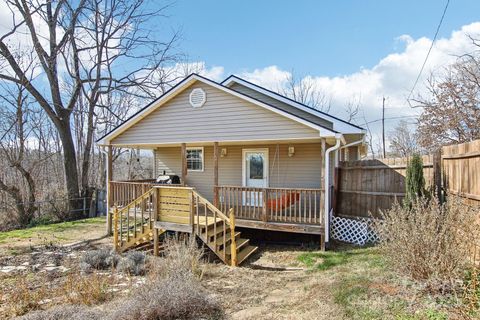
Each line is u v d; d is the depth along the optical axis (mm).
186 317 3912
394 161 8094
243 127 8688
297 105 9773
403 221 4582
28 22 13953
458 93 13484
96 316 3781
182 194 7461
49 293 4992
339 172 9492
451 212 4152
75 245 8734
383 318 3373
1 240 9359
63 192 15695
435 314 3232
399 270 4520
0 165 16531
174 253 6156
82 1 15203
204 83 9172
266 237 9336
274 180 10594
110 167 10578
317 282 5191
